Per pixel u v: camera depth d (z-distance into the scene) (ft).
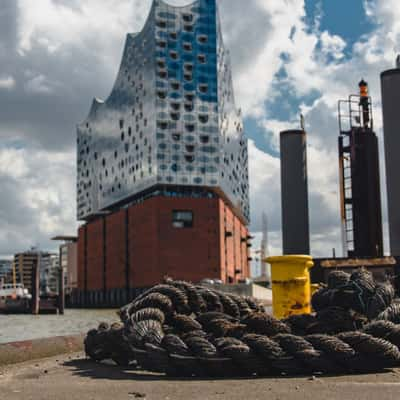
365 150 163.53
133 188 409.69
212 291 30.53
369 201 160.35
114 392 19.53
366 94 169.99
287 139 173.78
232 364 22.33
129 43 427.33
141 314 26.78
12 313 327.06
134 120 410.93
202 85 385.50
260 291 279.28
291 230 170.71
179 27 386.32
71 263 622.54
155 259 361.92
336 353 21.76
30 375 25.39
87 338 30.58
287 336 22.61
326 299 27.25
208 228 370.32
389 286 26.91
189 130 379.55
